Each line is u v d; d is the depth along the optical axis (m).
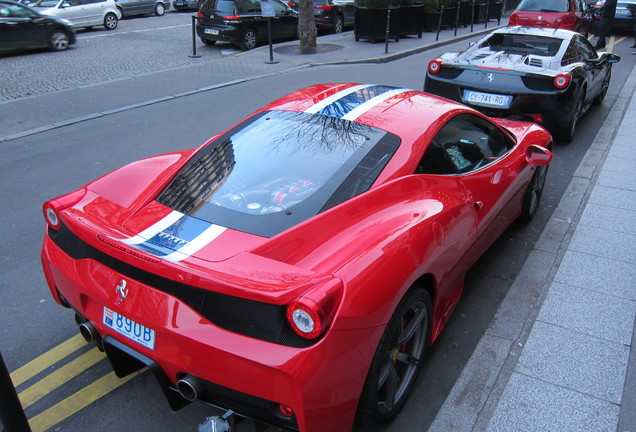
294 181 2.67
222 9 14.62
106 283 2.30
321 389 2.02
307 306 1.89
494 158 3.71
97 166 6.28
